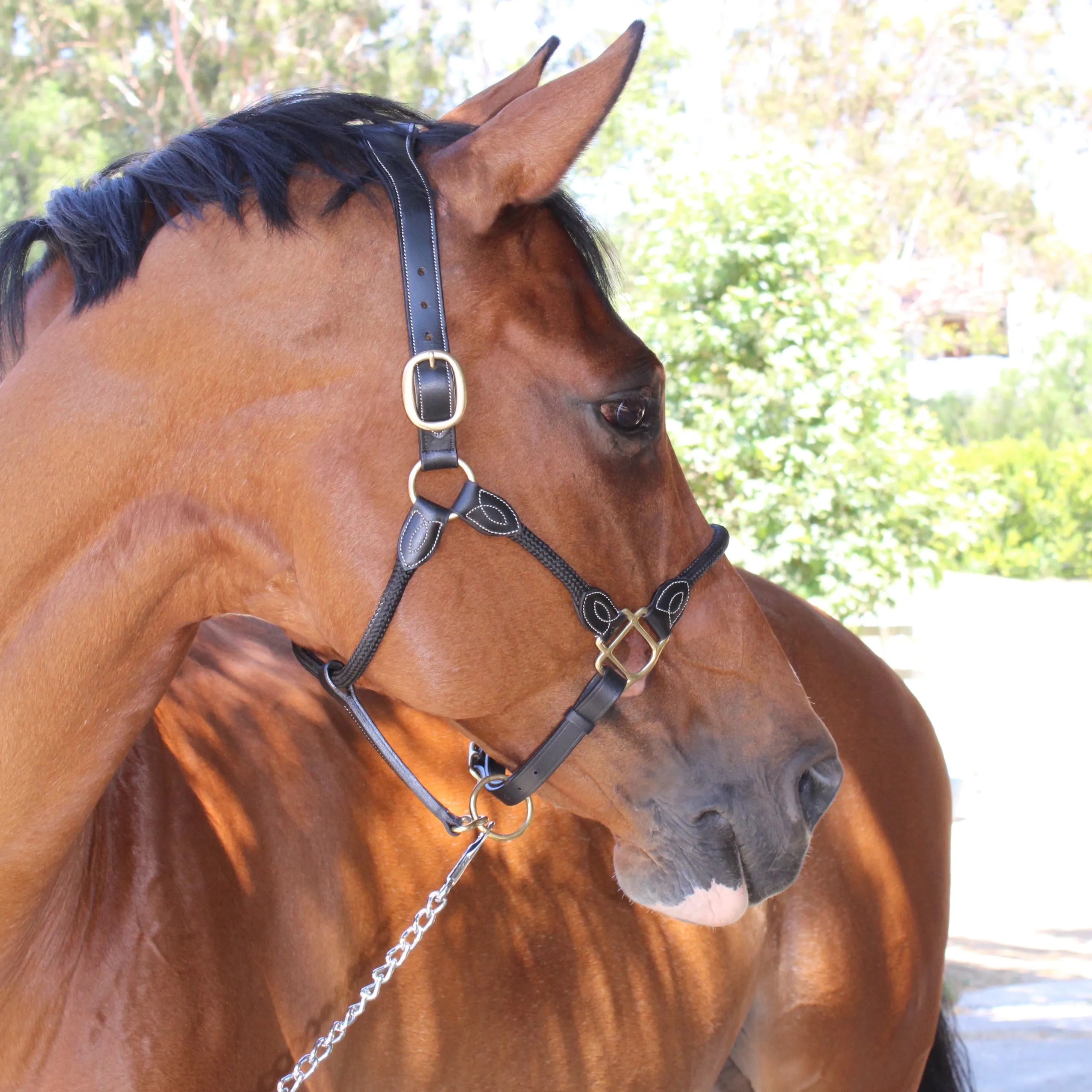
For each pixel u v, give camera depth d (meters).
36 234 1.39
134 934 1.39
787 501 6.96
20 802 1.28
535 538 1.30
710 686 1.44
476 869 1.74
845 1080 2.13
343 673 1.35
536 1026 1.74
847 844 2.10
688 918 1.43
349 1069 1.61
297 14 14.91
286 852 1.59
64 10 14.16
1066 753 9.91
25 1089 1.33
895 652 13.44
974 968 5.59
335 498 1.28
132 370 1.29
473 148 1.29
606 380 1.32
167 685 1.39
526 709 1.38
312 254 1.29
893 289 24.88
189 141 1.35
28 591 1.29
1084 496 20.44
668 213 7.52
